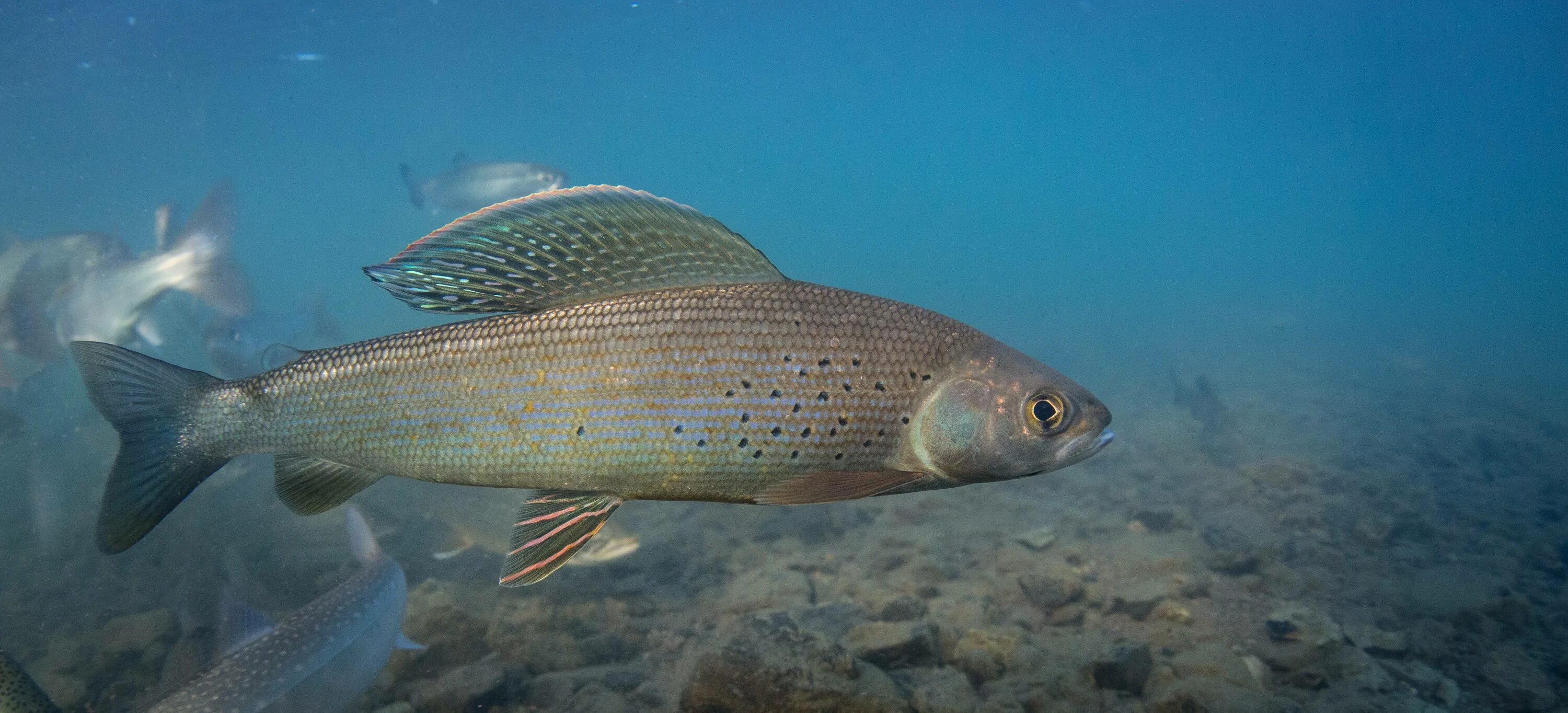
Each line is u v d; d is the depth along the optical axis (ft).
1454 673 2.02
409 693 1.92
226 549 2.88
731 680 1.55
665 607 2.50
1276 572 2.52
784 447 0.90
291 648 1.45
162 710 1.31
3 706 1.12
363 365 0.94
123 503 0.95
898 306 0.95
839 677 1.56
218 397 0.98
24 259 3.05
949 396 0.92
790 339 0.91
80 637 2.27
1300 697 1.83
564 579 2.51
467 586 2.46
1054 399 0.92
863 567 2.78
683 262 0.95
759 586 2.46
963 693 1.65
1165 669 1.82
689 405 0.90
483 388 0.91
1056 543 2.90
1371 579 2.58
